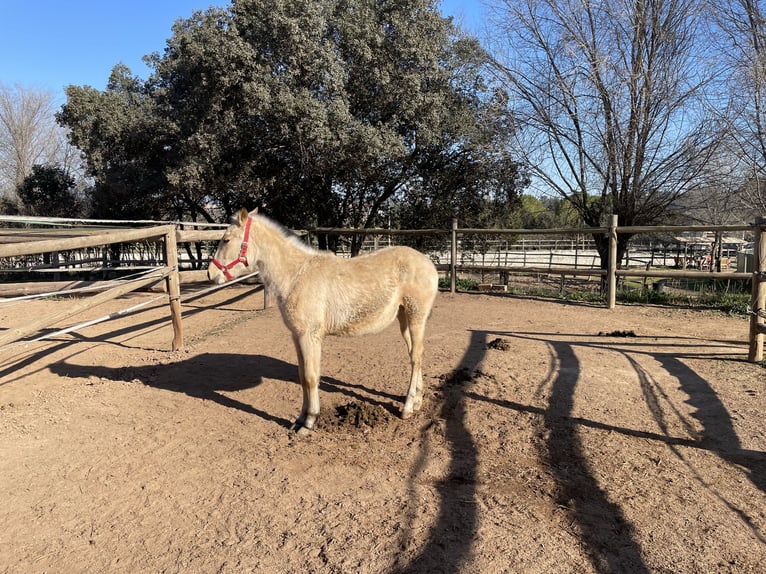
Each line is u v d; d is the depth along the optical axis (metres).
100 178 16.78
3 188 35.72
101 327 9.06
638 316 9.50
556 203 18.12
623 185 13.82
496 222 17.08
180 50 13.99
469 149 14.89
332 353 7.02
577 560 2.74
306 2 11.83
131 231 6.42
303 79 12.59
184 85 15.98
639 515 3.15
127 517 3.25
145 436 4.45
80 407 5.11
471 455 4.00
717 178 13.24
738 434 4.28
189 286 14.76
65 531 3.12
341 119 11.92
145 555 2.88
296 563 2.77
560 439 4.24
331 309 4.45
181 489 3.57
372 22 13.12
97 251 18.73
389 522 3.12
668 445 4.11
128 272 16.25
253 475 3.75
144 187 15.81
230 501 3.41
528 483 3.56
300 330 4.45
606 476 3.63
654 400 5.09
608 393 5.30
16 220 5.99
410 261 4.74
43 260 17.91
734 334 7.84
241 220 4.55
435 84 14.23
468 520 3.12
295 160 14.05
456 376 5.82
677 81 12.95
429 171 15.67
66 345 7.71
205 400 5.31
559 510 3.21
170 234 7.12
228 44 11.66
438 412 4.89
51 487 3.62
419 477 3.68
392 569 2.69
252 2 12.19
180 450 4.17
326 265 4.54
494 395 5.30
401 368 6.28
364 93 13.65
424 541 2.92
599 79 13.31
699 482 3.53
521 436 4.32
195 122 13.65
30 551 2.93
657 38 13.24
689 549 2.82
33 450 4.18
